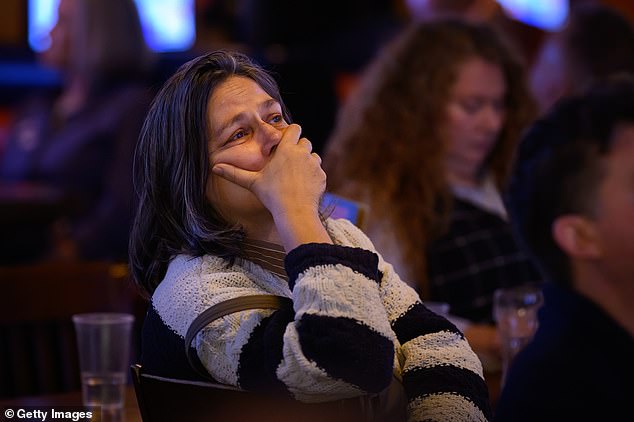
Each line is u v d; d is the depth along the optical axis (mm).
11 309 5184
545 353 2682
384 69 6465
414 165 6199
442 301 6207
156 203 3305
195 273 3172
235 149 3197
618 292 2668
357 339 2865
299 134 3246
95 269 5355
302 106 10852
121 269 5355
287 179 3135
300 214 3088
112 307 5301
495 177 6539
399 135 6262
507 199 2934
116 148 8727
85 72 8969
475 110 6297
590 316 2658
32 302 5230
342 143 6449
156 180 3305
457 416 3275
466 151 6367
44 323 5270
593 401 2590
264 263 3246
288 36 11625
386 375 2916
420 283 6145
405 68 6383
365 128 6336
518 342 4457
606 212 2641
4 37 11086
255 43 11570
